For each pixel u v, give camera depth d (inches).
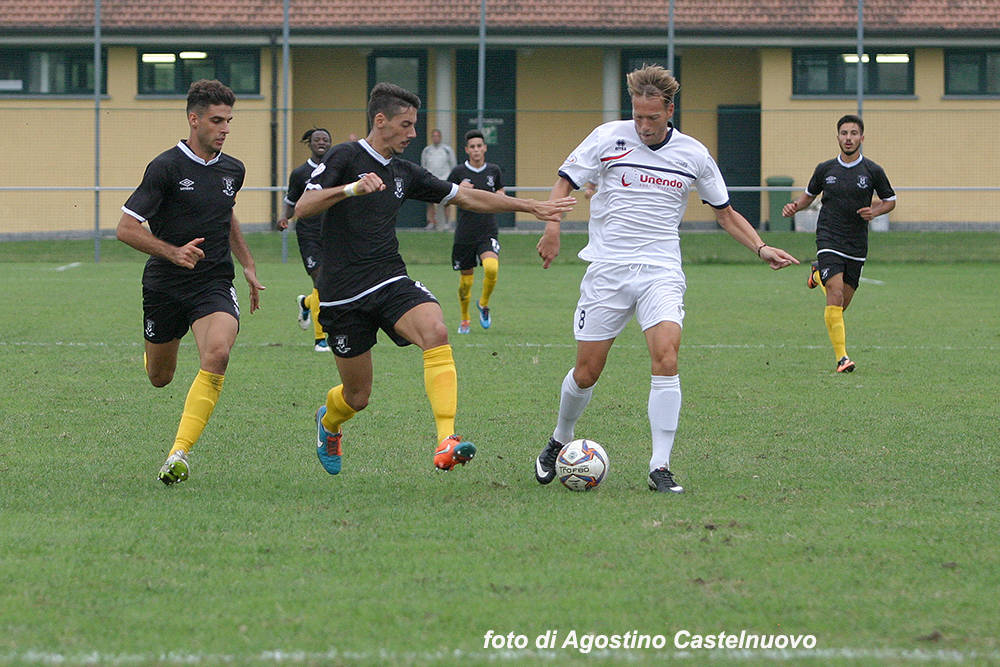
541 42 4042.8
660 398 907.4
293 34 3991.1
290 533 775.1
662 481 897.5
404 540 759.7
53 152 3873.0
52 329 1966.0
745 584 669.9
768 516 817.5
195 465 991.6
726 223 965.2
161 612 621.6
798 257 3641.7
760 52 4079.7
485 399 1326.3
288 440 1101.1
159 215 943.0
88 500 861.2
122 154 3868.1
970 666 551.8
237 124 3875.5
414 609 627.5
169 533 772.0
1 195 3853.3
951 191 3863.2
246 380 1455.5
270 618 613.6
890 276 3171.8
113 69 3971.5
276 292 2682.1
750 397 1350.9
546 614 621.9
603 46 4109.3
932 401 1322.6
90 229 3887.8
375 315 901.2
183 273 951.0
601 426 1175.6
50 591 654.5
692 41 4025.6
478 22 4030.5
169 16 3951.8
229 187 960.3
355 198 880.9
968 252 3713.1
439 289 2751.0
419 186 914.7
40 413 1225.4
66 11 3951.8
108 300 2454.5
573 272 3299.7
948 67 4042.8
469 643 580.7
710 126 4183.1
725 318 2218.3
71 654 561.6
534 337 1902.1
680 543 749.3
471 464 1002.7
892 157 3944.4
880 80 4067.4
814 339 1911.9
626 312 929.5
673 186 929.5
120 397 1327.5
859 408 1278.3
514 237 3969.0
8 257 3710.6
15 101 3944.4
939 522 802.2
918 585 669.3
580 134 4170.8
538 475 930.7
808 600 643.5
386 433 1138.0
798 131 3996.1
